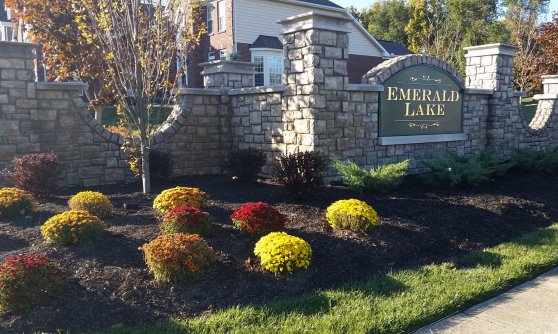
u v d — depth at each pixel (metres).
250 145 10.30
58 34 12.31
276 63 23.55
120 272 4.72
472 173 9.03
